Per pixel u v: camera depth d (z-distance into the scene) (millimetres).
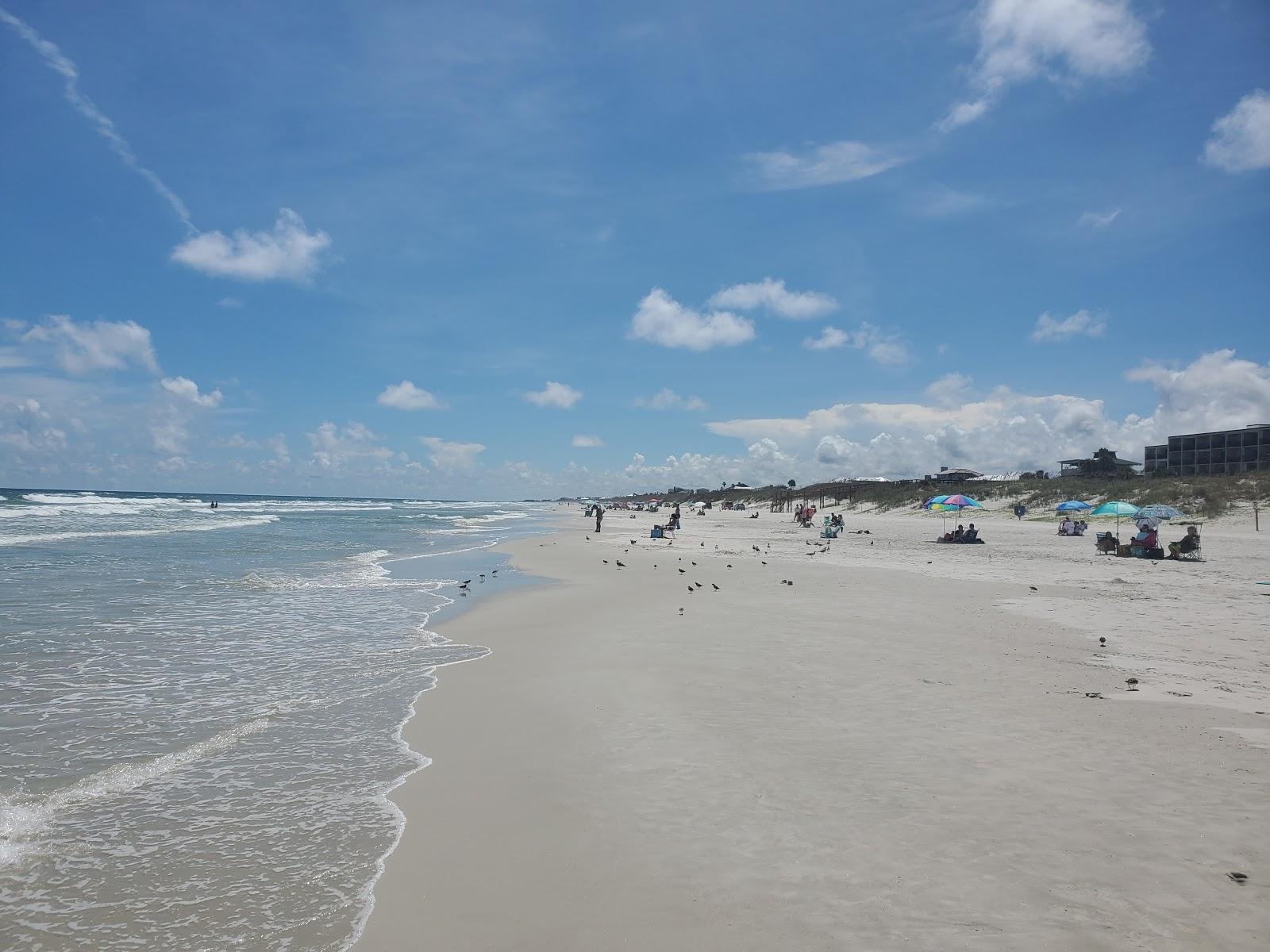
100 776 6008
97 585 16938
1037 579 20047
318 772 6156
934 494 71125
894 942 3660
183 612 13852
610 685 8750
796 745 6559
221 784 5895
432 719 7586
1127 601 15703
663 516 89000
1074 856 4496
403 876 4465
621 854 4660
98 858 4707
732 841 4781
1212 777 5719
